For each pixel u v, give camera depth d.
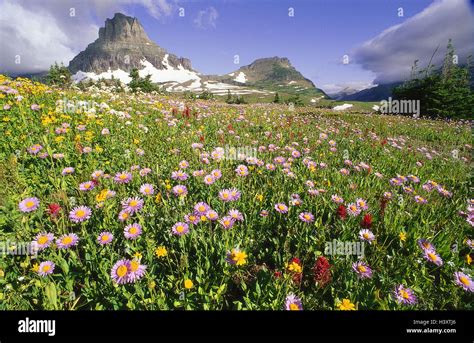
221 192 4.50
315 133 11.75
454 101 29.06
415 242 3.99
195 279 3.35
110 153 6.78
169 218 4.27
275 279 3.31
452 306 3.31
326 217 4.92
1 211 4.20
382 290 3.36
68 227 4.15
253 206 4.91
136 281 3.06
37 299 3.00
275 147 7.99
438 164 8.98
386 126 16.22
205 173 5.71
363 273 3.27
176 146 7.71
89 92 14.92
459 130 16.31
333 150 8.45
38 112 8.72
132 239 3.80
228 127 10.34
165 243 3.97
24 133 6.93
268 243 4.33
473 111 28.38
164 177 5.74
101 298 3.09
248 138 9.55
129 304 2.89
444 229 4.55
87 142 6.96
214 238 3.80
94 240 3.81
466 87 30.16
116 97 13.65
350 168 7.46
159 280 3.35
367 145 10.28
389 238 4.33
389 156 9.12
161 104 13.55
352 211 4.38
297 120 15.20
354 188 5.72
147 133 8.85
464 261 3.87
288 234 4.16
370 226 4.19
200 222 4.04
